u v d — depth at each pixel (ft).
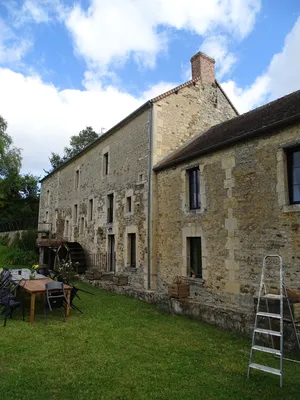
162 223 27.89
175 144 31.09
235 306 20.03
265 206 18.92
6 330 16.57
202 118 34.17
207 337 15.80
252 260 19.31
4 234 78.23
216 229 22.12
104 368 11.93
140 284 29.07
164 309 21.71
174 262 25.91
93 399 9.57
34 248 59.06
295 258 16.92
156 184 29.19
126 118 33.96
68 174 52.54
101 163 40.24
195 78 34.73
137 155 31.94
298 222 16.99
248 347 14.34
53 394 9.84
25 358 12.77
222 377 11.23
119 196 34.83
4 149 70.13
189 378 11.14
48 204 61.62
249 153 20.35
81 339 15.38
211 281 22.06
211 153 23.26
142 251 29.40
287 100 24.36
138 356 13.20
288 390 10.21
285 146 18.13
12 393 9.80
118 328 17.35
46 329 16.96
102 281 32.50
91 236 41.19
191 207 25.31
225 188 21.76
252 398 9.73
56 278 33.76
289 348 13.24
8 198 98.99
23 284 20.39
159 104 30.76
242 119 27.61
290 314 13.10
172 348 14.23
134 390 10.19
